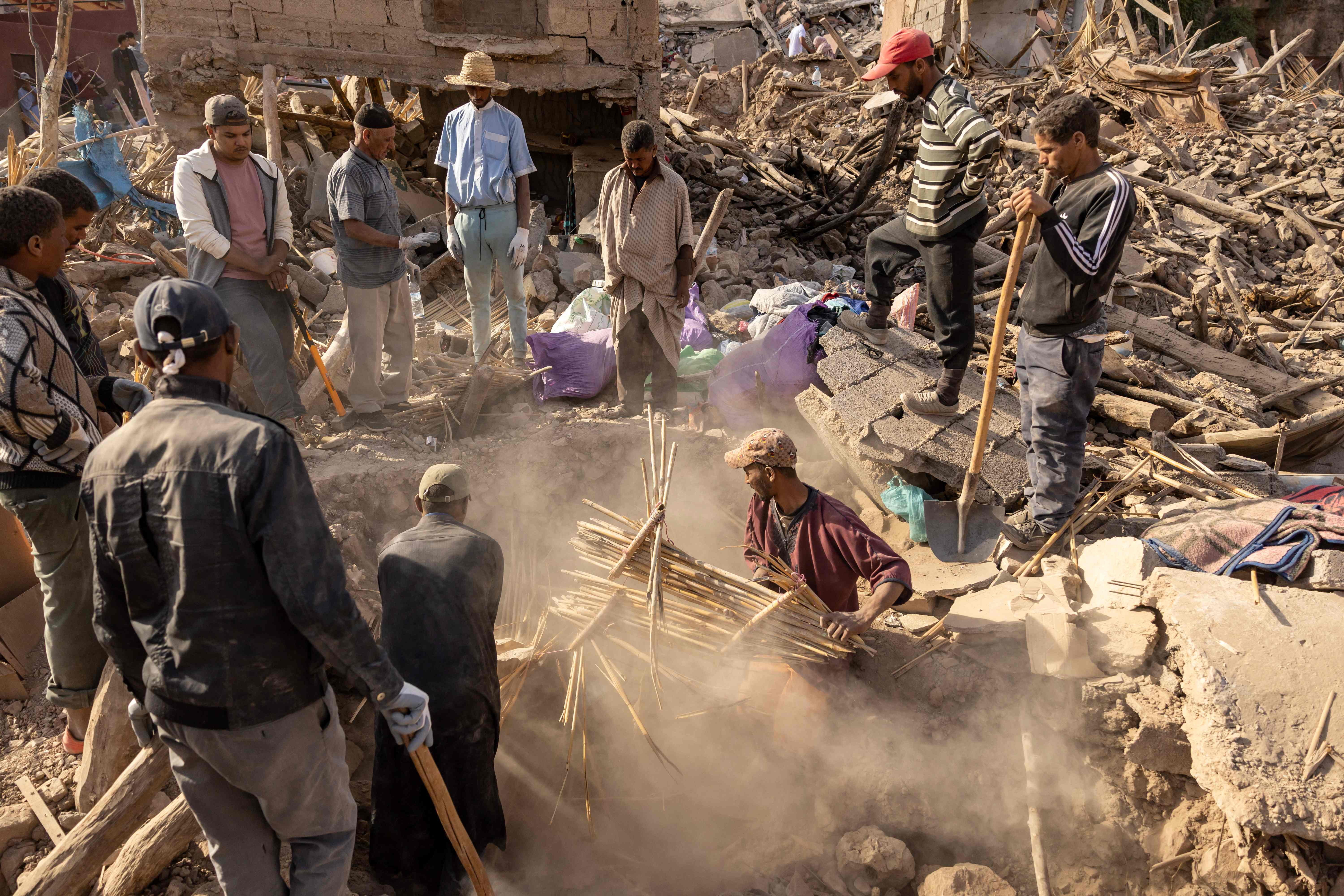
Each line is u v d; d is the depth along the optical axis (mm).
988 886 3219
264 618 2100
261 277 4203
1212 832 3254
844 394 4672
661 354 5254
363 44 7691
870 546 3264
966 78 13195
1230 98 11773
